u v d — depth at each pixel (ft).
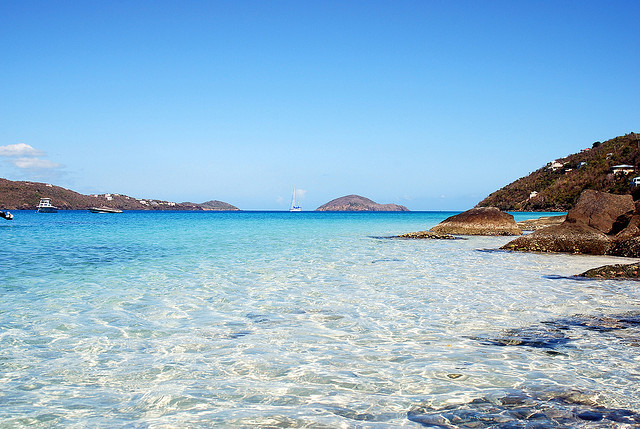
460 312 33.71
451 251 85.35
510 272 56.29
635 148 445.37
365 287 44.65
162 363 22.52
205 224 221.05
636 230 81.71
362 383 19.88
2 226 187.93
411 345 25.45
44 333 27.78
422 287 44.73
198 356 23.59
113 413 16.99
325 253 79.05
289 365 22.22
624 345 25.36
